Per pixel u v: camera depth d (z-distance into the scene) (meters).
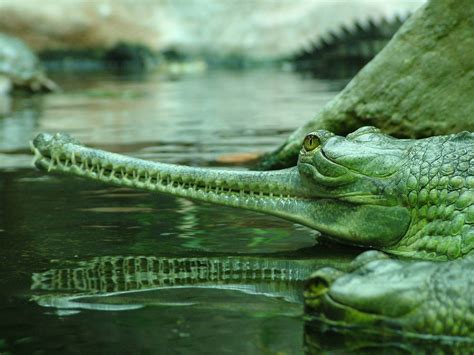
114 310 8.48
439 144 10.67
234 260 10.53
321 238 11.65
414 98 14.55
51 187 15.57
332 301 7.93
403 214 10.55
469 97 14.10
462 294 7.71
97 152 11.75
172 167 11.58
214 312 8.39
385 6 53.47
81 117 28.23
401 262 8.23
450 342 7.52
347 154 10.70
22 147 21.14
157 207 13.69
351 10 54.12
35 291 9.20
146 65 54.56
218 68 53.91
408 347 7.36
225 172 11.48
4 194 15.00
